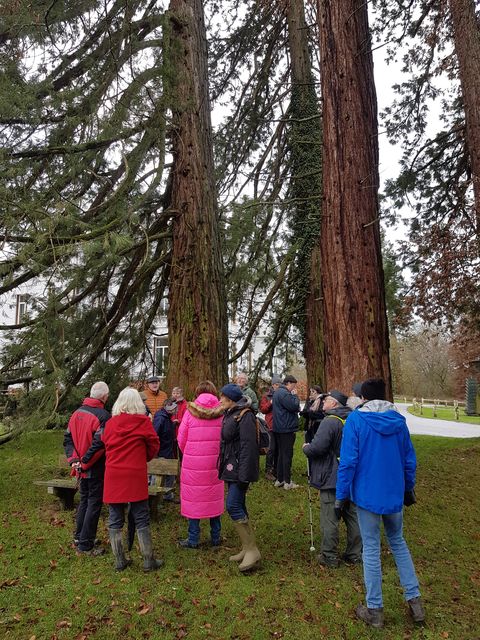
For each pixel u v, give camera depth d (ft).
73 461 15.23
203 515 15.34
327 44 22.98
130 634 11.03
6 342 25.58
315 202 41.83
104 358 31.76
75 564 14.56
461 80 34.99
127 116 23.06
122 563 14.10
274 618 11.82
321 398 17.69
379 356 20.57
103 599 12.43
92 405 15.79
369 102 22.58
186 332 24.47
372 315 20.79
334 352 21.15
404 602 12.91
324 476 14.99
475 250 36.65
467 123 34.40
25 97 20.61
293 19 45.16
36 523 17.93
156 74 24.13
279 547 16.43
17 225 20.15
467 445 38.09
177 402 21.98
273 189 44.57
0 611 11.89
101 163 25.85
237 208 32.12
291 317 45.50
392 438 11.98
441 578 15.15
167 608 12.09
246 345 43.96
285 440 22.76
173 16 25.96
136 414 14.32
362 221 21.43
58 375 21.94
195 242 25.36
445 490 25.40
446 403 135.54
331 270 21.65
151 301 32.83
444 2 37.76
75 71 25.41
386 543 17.46
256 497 21.43
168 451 20.27
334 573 14.44
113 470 13.92
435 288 39.88
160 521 18.39
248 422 14.12
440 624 11.92
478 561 17.07
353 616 12.03
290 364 51.37
